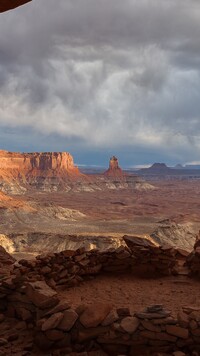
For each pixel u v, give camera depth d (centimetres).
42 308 940
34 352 851
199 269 1441
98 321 861
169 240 12312
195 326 838
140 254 1470
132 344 841
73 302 1145
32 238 10994
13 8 757
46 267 1264
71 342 863
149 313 866
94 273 1421
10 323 1019
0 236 10719
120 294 1238
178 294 1242
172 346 835
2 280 1132
